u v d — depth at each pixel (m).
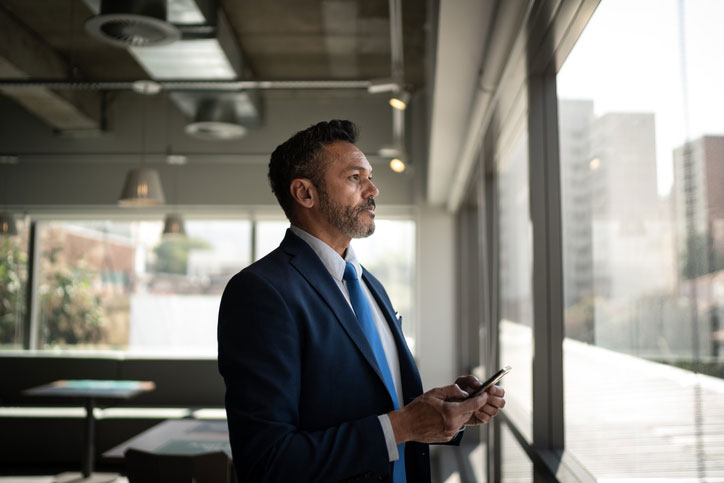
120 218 7.63
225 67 4.98
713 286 1.18
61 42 5.82
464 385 1.31
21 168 7.53
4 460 6.55
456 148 4.47
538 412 2.40
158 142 7.48
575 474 2.01
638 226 1.59
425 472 1.38
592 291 1.99
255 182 7.44
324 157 1.39
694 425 1.25
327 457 1.12
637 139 1.58
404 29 5.50
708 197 1.21
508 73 2.49
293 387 1.19
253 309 1.22
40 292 7.68
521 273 3.48
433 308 7.29
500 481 3.96
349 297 1.39
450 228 7.35
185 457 2.87
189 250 7.71
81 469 6.34
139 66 6.47
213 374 6.95
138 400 6.92
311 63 6.34
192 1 3.90
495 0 2.10
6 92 5.91
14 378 6.96
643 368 1.54
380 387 1.28
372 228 1.40
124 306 7.70
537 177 2.47
